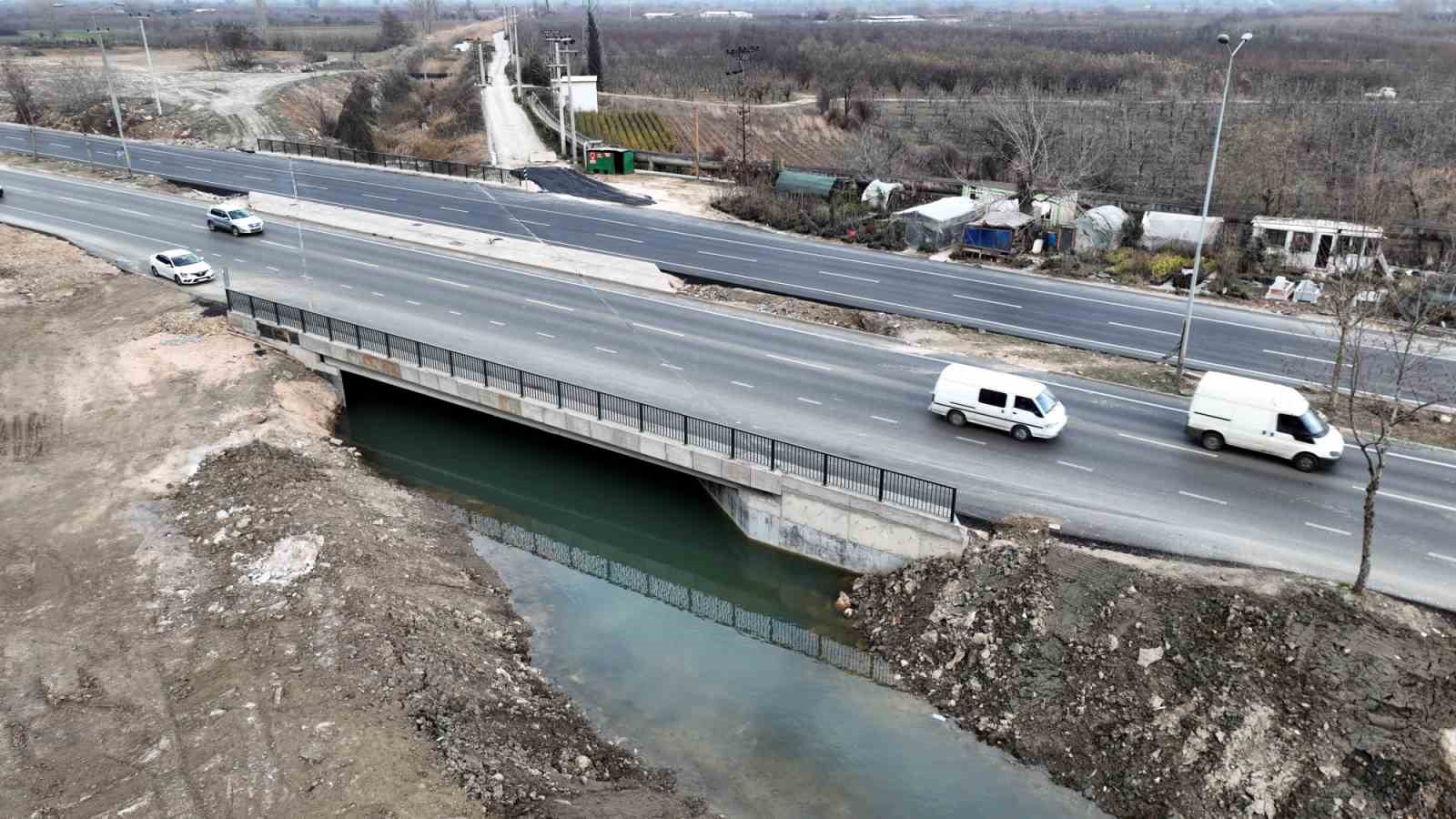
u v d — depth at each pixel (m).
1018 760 17.72
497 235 49.81
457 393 29.88
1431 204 57.66
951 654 19.98
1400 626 17.80
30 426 29.83
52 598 21.64
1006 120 69.88
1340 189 58.94
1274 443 25.00
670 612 23.30
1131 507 22.94
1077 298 41.12
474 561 25.06
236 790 16.02
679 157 75.75
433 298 38.91
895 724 18.83
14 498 25.92
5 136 80.12
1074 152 68.81
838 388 30.30
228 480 26.70
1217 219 47.75
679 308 38.31
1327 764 15.96
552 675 20.56
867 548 23.25
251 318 35.66
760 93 108.25
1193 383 31.00
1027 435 26.47
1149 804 16.36
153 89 91.69
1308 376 31.78
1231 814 15.88
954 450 25.98
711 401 29.00
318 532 23.97
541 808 15.92
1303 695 16.81
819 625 22.31
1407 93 84.75
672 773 17.62
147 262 44.28
